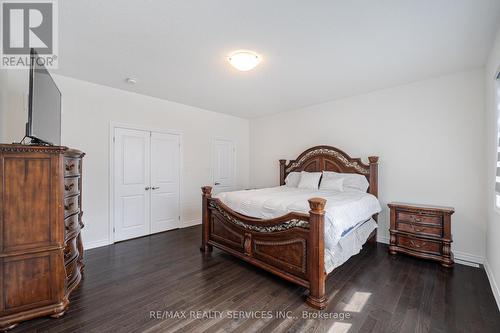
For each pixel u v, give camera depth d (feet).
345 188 12.79
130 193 13.19
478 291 7.64
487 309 6.68
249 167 20.04
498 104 7.43
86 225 11.57
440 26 6.77
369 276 8.73
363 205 10.20
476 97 9.85
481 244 9.74
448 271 9.11
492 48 7.97
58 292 6.36
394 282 8.27
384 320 6.22
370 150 12.94
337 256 8.11
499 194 6.99
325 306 6.81
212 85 11.89
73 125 11.11
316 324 6.06
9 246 5.82
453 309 6.68
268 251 8.63
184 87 12.20
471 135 9.98
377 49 8.15
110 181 12.35
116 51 8.34
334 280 8.43
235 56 8.38
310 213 7.09
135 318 6.28
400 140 11.89
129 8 6.03
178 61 9.14
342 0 5.70
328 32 7.09
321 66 9.55
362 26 6.79
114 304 6.93
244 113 17.94
